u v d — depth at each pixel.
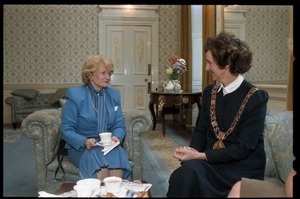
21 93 5.73
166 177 2.98
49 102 5.88
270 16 3.44
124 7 6.50
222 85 1.75
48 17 6.30
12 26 6.18
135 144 2.53
